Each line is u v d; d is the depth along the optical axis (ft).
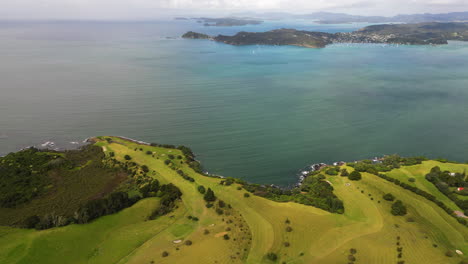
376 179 367.86
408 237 268.82
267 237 271.49
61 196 334.85
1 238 260.01
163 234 278.67
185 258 245.65
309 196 343.67
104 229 282.97
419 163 410.31
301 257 247.09
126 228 287.07
